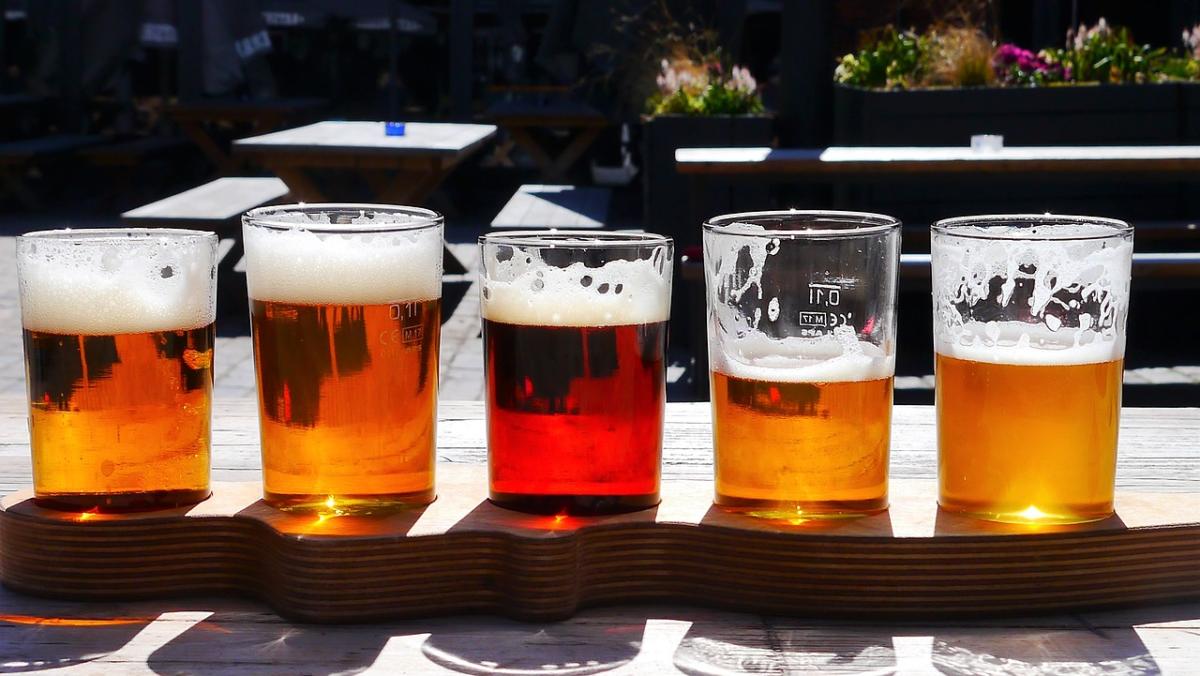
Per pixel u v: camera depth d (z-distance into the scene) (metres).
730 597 1.01
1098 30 6.89
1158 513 1.05
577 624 0.98
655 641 0.94
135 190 12.08
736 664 0.90
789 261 1.01
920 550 0.99
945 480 1.06
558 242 1.03
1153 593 1.02
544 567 0.97
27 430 1.59
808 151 5.11
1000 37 8.38
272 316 1.02
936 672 0.88
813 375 1.02
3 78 13.07
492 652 0.92
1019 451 1.01
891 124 6.22
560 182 11.34
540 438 1.03
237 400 1.78
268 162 6.96
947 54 6.63
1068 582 1.00
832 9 7.74
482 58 15.49
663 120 6.13
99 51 12.21
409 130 8.33
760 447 1.03
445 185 11.11
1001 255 1.01
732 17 9.56
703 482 1.25
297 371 1.02
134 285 1.03
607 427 1.03
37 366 1.04
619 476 1.03
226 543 1.04
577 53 10.68
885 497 1.06
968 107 6.23
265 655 0.91
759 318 1.02
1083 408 1.01
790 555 0.99
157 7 11.98
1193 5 9.78
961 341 1.03
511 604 0.99
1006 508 1.02
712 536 1.01
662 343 1.06
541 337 1.02
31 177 12.72
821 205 7.78
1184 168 4.59
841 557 0.99
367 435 1.03
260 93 13.43
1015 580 1.00
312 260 1.01
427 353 1.05
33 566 1.03
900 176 4.92
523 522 1.02
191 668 0.89
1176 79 6.73
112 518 1.03
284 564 0.98
